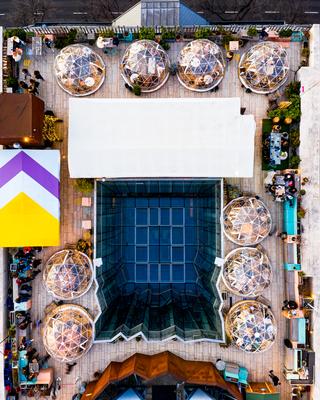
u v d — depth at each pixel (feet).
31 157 74.23
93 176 74.69
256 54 74.54
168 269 102.37
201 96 80.53
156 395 77.36
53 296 77.51
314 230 77.82
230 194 79.15
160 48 76.07
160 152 74.49
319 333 77.30
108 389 76.48
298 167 78.33
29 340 78.79
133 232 102.63
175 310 88.53
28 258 77.66
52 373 78.74
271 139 78.33
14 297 77.56
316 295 77.51
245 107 80.23
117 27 78.43
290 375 76.02
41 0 114.01
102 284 83.05
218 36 78.23
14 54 76.28
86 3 113.91
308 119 77.61
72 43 78.48
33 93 78.13
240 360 79.25
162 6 82.64
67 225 79.82
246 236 75.36
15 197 72.90
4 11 114.32
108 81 79.71
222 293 78.43
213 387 76.28
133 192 100.17
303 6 113.29
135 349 79.71
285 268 79.20
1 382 76.18
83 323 74.79
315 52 77.66
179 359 78.54
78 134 74.08
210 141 74.28
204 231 95.50
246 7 112.98
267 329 73.15
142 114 74.79
